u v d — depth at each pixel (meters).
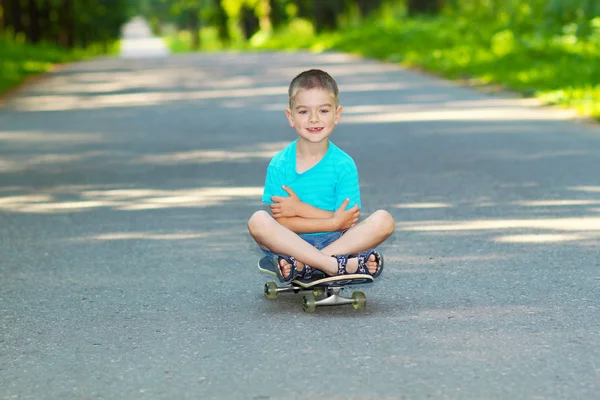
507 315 6.89
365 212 11.03
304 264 7.02
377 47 44.03
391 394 5.35
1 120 22.44
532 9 36.94
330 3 71.44
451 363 5.84
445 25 44.47
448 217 10.61
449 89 26.05
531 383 5.47
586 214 10.55
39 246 9.74
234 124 20.23
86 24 108.75
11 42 52.47
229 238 9.81
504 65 29.56
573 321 6.70
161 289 7.91
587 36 32.84
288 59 44.38
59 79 35.75
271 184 7.39
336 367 5.83
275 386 5.53
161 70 39.28
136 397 5.43
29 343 6.54
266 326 6.77
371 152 15.73
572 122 18.77
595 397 5.24
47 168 15.09
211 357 6.10
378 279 8.06
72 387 5.63
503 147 15.84
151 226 10.55
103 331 6.77
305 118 7.13
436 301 7.33
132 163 15.32
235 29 126.50
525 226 10.02
